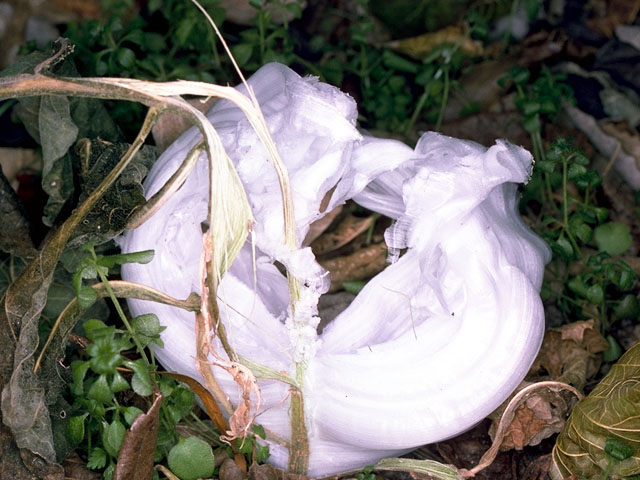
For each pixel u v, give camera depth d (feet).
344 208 1.09
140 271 0.88
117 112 1.09
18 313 0.83
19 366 0.83
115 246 0.94
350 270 1.06
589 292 1.01
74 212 0.81
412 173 0.92
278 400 0.87
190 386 0.85
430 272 0.87
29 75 0.74
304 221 0.86
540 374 0.99
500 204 0.94
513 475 0.93
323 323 1.03
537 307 0.88
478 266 0.88
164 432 0.85
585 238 1.04
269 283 0.94
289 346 0.86
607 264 1.00
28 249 0.96
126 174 0.88
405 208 0.90
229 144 0.89
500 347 0.87
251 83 0.97
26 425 0.83
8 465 0.83
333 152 0.85
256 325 0.84
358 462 0.90
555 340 1.00
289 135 0.86
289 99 0.86
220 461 0.90
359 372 0.86
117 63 1.11
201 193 0.88
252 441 0.87
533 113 1.11
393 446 0.87
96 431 0.89
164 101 0.74
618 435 0.87
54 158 0.91
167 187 0.79
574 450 0.89
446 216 0.87
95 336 0.79
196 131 0.93
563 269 1.10
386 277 0.89
